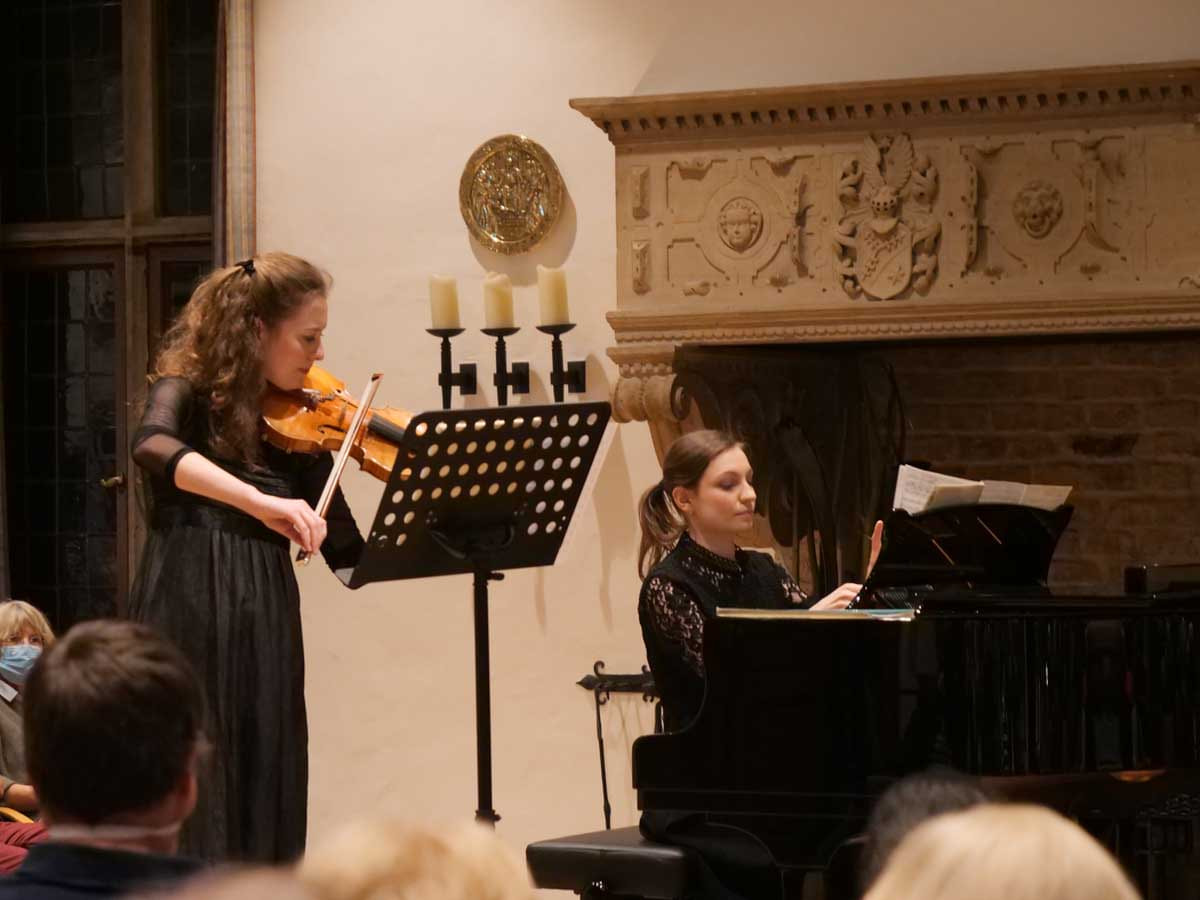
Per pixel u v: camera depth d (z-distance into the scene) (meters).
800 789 4.79
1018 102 6.80
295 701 4.86
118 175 8.97
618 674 7.66
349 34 8.00
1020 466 7.67
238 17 8.02
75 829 2.41
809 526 7.53
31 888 2.30
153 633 2.51
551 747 7.76
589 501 7.70
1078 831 1.68
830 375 7.80
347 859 1.61
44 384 9.02
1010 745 4.66
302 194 8.04
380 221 7.96
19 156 9.09
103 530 8.93
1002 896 1.57
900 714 4.69
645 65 7.59
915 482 5.27
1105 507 7.59
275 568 4.86
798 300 7.02
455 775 7.89
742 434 7.29
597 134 7.70
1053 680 4.68
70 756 2.37
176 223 8.79
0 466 8.80
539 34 7.77
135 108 8.84
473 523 4.91
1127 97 6.72
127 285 8.84
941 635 4.68
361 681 8.01
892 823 2.70
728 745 4.87
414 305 7.93
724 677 4.87
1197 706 4.76
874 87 6.84
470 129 7.86
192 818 4.64
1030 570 5.36
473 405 7.84
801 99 6.93
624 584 7.67
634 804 7.66
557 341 7.40
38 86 9.05
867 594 5.20
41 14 9.05
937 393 7.74
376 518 4.66
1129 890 1.59
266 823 4.75
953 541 5.21
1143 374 7.53
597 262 7.71
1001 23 7.09
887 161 6.94
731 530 5.35
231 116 8.03
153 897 1.60
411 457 4.60
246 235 8.02
